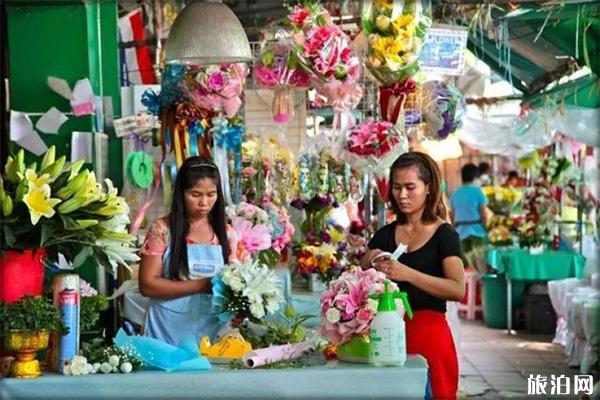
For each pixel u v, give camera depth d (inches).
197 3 190.2
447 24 255.9
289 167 266.8
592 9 257.0
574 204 466.3
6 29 250.1
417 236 176.7
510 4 258.5
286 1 262.5
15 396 135.1
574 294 351.3
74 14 249.8
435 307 173.6
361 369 138.9
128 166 252.7
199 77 227.1
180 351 142.6
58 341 140.2
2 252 144.3
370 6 221.3
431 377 170.2
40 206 140.6
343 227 286.7
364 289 143.5
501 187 525.3
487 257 453.4
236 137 248.5
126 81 333.1
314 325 233.3
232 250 184.7
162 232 179.2
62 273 143.7
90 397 136.1
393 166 177.5
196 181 177.8
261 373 137.9
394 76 224.5
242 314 163.9
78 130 248.8
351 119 234.2
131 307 236.7
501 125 419.5
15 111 245.8
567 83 309.9
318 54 213.8
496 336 428.1
